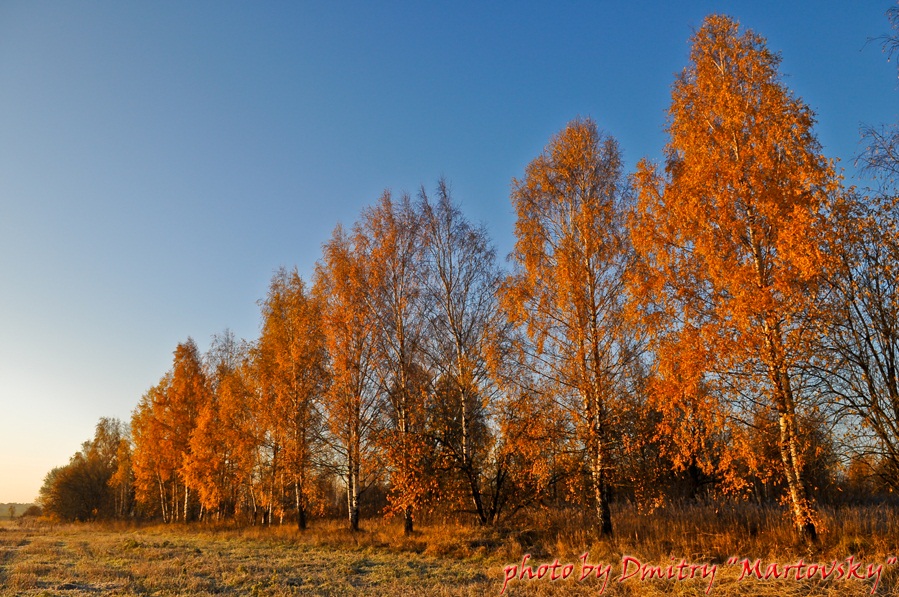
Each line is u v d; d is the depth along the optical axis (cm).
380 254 2091
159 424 3759
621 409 1491
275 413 2491
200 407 3656
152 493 4906
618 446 1509
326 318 2145
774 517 1428
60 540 2616
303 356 2466
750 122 1272
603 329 1523
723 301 1173
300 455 2339
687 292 1242
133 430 4512
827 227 1133
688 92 1359
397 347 2056
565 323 1560
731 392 1171
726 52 1335
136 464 4069
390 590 1172
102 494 6275
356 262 2177
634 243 1332
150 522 4294
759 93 1280
